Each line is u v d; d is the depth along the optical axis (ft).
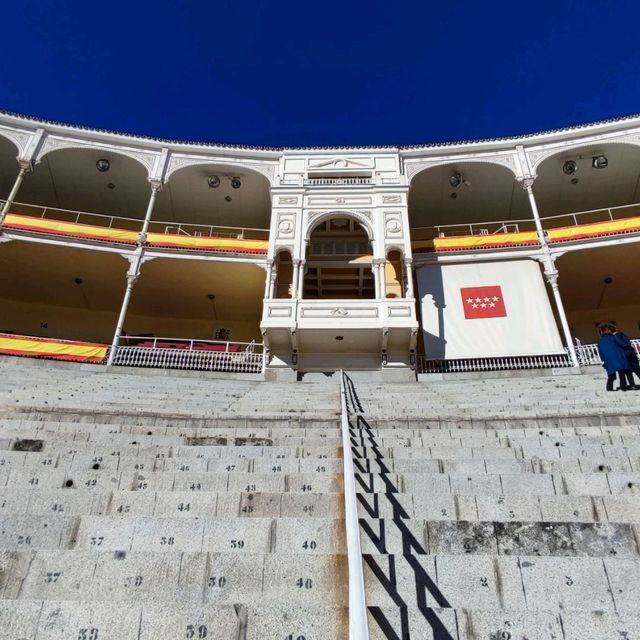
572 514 14.21
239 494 15.26
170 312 86.79
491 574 11.21
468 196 83.71
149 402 36.27
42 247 68.08
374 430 22.91
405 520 13.19
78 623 9.52
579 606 10.61
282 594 11.03
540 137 74.59
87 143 73.36
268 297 65.72
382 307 63.26
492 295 68.23
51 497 15.19
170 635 9.37
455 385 50.80
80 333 83.30
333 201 72.43
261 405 34.37
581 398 34.65
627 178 78.59
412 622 9.64
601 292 80.38
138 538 13.21
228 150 77.15
